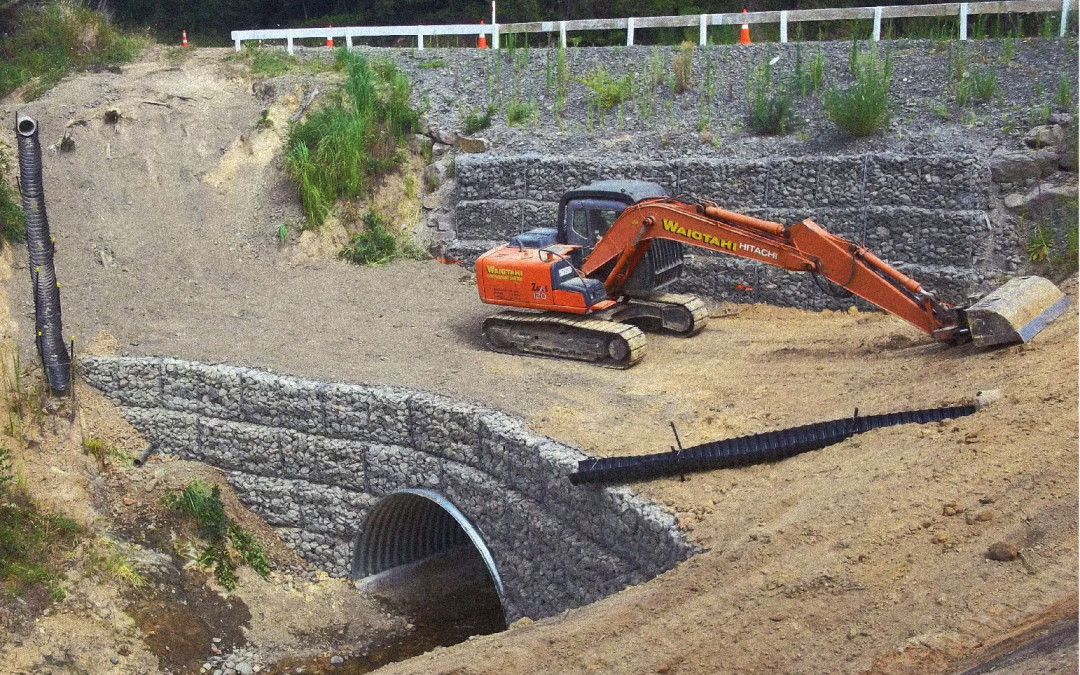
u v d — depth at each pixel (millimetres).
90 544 15352
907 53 22375
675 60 23266
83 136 23516
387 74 25672
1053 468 9758
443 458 15109
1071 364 11984
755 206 19641
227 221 22719
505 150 22781
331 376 16469
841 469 11117
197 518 16500
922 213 18125
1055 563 8445
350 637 15664
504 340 17234
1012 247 17828
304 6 43844
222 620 15383
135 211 22484
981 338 13609
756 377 15258
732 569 9758
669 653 8742
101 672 13570
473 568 17672
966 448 10609
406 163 23703
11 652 13102
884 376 14062
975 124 19453
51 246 17062
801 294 18828
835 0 32719
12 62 27375
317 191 22469
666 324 17797
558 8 36875
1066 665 6379
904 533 9508
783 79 22625
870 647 8148
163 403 17438
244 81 26000
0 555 14344
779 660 8305
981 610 8141
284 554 16875
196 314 19812
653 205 16062
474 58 26578
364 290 20875
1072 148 17953
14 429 16562
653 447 12977
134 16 44469
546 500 13320
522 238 17812
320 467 16359
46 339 17047
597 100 23500
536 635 9867
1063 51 20859
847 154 19422
